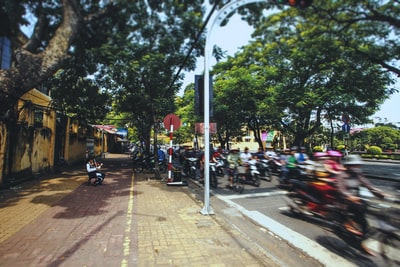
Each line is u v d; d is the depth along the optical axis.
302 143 21.53
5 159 9.47
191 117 26.22
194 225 5.55
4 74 5.71
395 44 9.78
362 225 4.67
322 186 5.69
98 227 5.31
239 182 10.38
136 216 6.15
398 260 4.21
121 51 9.70
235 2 6.24
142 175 14.34
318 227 5.71
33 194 8.53
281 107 19.14
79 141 20.19
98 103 15.10
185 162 15.20
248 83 18.86
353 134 34.19
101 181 10.73
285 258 4.25
